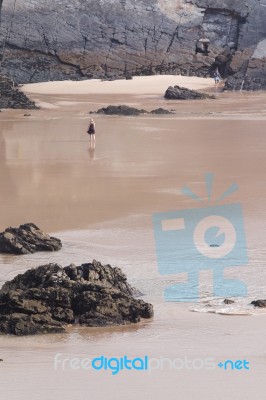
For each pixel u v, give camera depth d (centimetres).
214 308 5603
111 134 15762
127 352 4744
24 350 4784
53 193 9681
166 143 14362
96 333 5125
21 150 13475
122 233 7750
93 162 12081
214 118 18850
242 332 5112
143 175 10919
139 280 6269
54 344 4916
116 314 5331
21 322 5141
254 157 12588
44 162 12088
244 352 4728
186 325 5262
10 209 8806
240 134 15638
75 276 5591
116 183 10319
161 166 11694
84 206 8944
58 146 13988
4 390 4069
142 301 5472
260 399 3950
